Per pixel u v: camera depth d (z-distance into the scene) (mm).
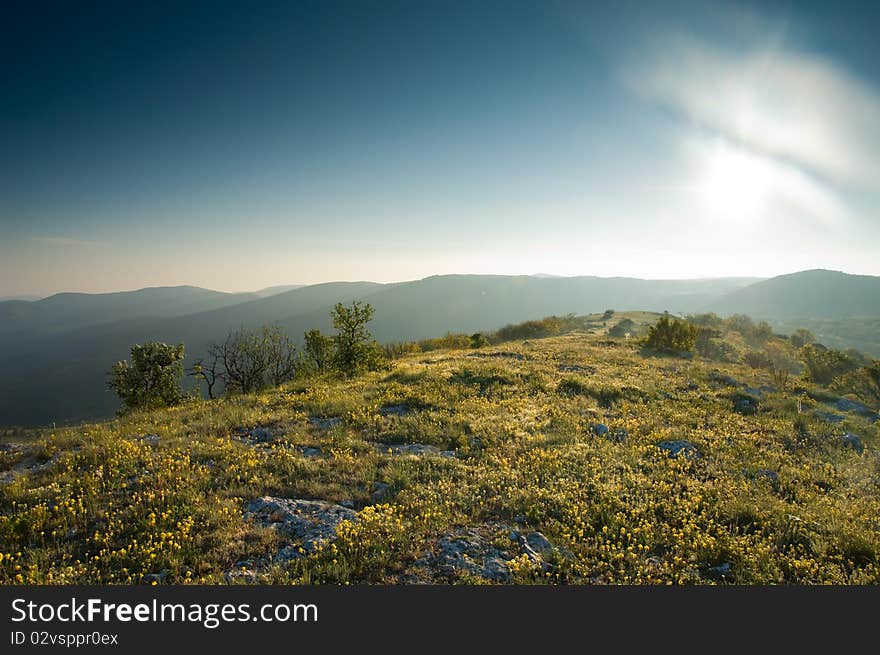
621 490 10781
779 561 8266
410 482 10742
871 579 7762
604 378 24438
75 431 15750
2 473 11703
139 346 28750
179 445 12977
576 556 8164
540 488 10641
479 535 8680
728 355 41188
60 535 8484
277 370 29594
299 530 8664
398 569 7602
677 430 15688
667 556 8281
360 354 28469
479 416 16547
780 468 13047
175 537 8188
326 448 12945
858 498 11297
